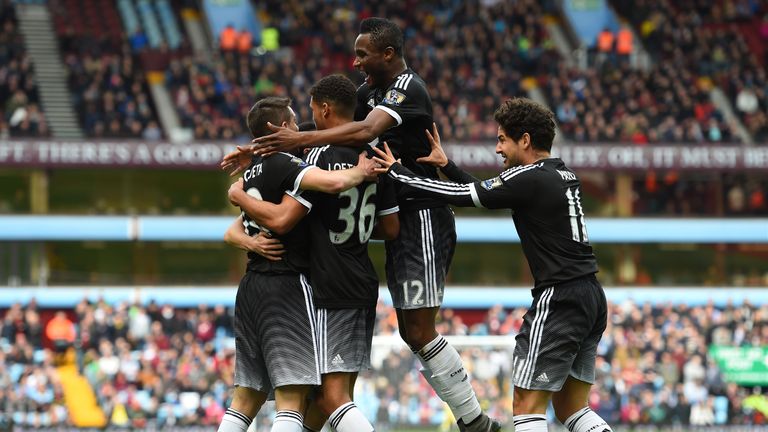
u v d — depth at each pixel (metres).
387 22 15.03
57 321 48.69
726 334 49.62
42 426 42.19
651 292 60.72
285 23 74.50
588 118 62.91
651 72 69.50
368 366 14.82
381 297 54.69
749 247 63.22
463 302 60.09
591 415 15.27
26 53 68.38
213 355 45.97
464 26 73.69
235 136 59.72
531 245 14.72
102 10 76.75
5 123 58.66
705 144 61.06
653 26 75.94
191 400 43.34
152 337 47.09
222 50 69.69
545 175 14.56
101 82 62.97
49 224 57.84
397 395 31.17
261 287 14.41
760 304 60.62
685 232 61.88
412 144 15.27
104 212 59.09
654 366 45.66
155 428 42.69
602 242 62.03
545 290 14.57
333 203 14.45
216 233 59.25
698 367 45.78
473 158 58.56
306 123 16.22
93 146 57.00
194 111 62.81
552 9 83.50
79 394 45.31
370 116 14.52
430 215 15.27
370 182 14.68
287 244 14.48
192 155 57.94
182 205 59.94
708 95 68.62
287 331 14.25
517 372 14.65
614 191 62.91
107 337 47.94
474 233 60.91
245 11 79.88
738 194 63.16
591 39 81.50
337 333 14.41
